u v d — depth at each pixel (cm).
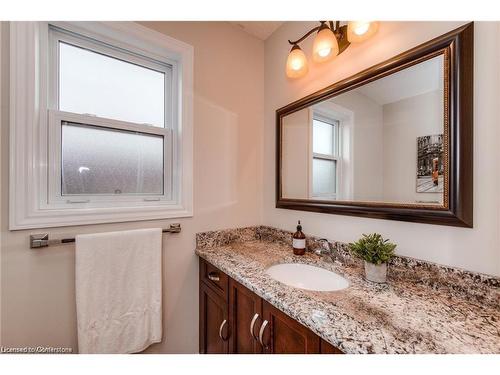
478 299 71
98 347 100
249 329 96
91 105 115
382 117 97
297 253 126
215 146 146
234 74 155
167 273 128
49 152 101
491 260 69
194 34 137
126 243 108
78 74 111
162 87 138
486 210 70
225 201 151
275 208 159
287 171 147
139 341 110
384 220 97
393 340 55
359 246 92
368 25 96
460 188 73
